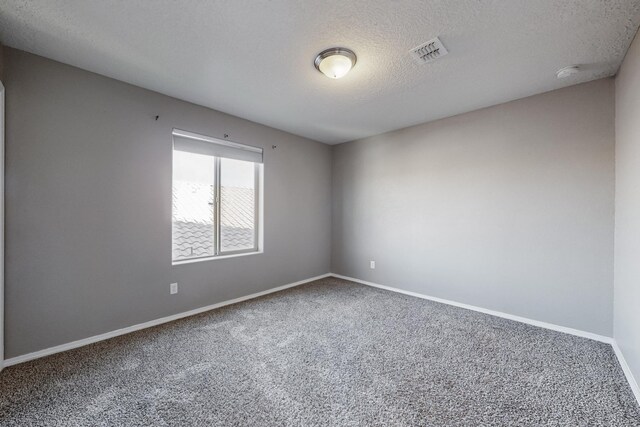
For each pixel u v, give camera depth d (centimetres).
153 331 253
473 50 196
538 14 160
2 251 188
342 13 160
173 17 164
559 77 233
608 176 233
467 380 182
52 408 154
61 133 215
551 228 261
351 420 147
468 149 314
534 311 271
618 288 218
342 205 455
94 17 165
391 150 390
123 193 247
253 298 351
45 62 208
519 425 144
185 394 166
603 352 217
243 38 184
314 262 444
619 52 197
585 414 152
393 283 388
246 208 362
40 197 206
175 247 297
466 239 316
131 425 143
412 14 161
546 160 263
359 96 274
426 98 277
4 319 192
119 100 244
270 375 186
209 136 306
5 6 154
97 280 233
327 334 249
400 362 203
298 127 375
